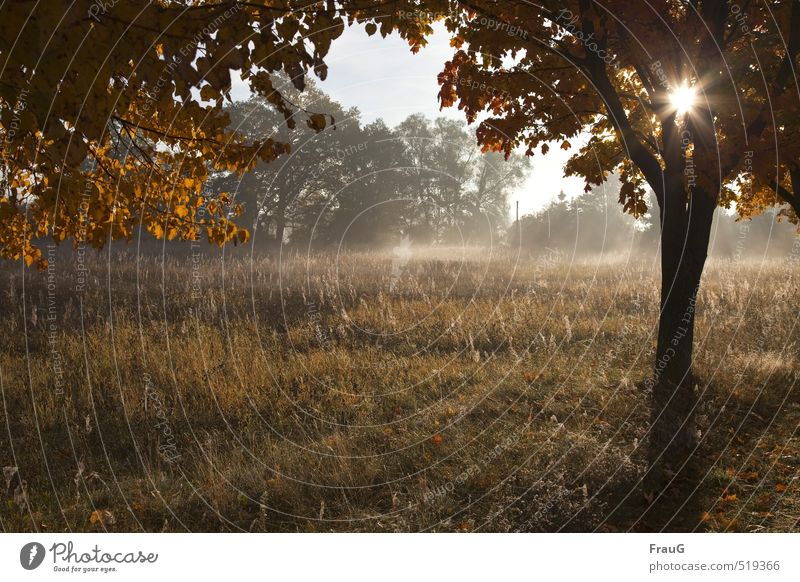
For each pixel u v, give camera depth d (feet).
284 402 24.11
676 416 19.60
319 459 18.75
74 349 28.32
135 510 15.75
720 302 39.06
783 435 20.36
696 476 17.74
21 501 15.26
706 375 25.36
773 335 31.24
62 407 22.15
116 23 8.72
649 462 18.12
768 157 18.83
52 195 9.50
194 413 22.80
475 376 26.94
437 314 38.78
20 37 8.06
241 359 28.12
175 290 47.29
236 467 18.13
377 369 28.02
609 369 27.45
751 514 15.53
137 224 14.39
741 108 19.16
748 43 22.81
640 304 41.39
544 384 25.85
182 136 13.92
